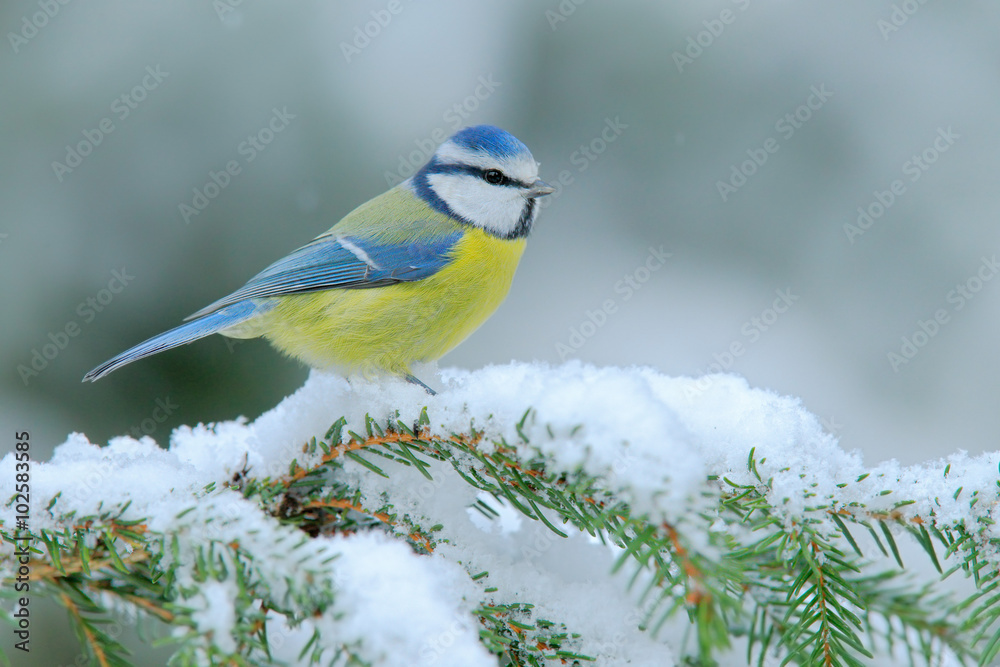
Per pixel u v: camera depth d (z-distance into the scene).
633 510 2.36
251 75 6.75
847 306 7.40
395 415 3.12
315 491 3.18
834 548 2.77
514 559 3.37
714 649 1.96
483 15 7.35
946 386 7.13
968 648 2.92
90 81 6.48
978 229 7.21
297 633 3.21
